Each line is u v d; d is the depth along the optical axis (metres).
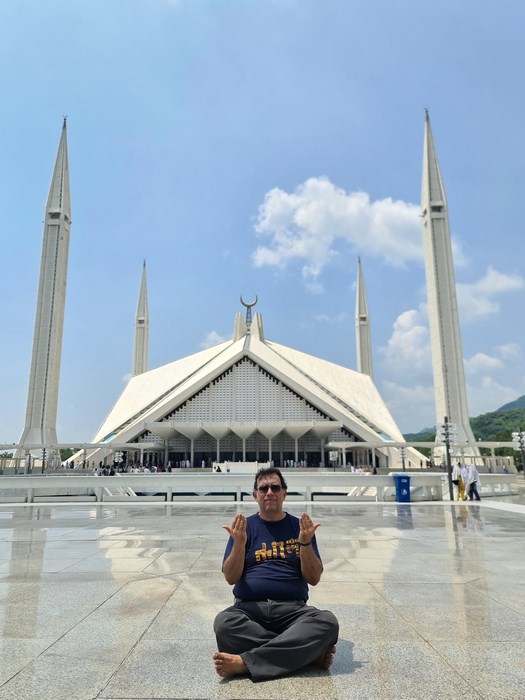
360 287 87.94
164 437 52.44
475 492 21.27
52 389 53.78
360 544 9.52
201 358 70.38
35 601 5.49
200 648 4.07
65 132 60.03
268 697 3.20
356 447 52.75
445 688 3.31
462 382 55.22
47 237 56.72
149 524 12.63
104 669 3.64
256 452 54.22
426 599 5.58
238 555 3.91
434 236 58.78
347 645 4.13
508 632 4.45
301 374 62.72
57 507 17.95
